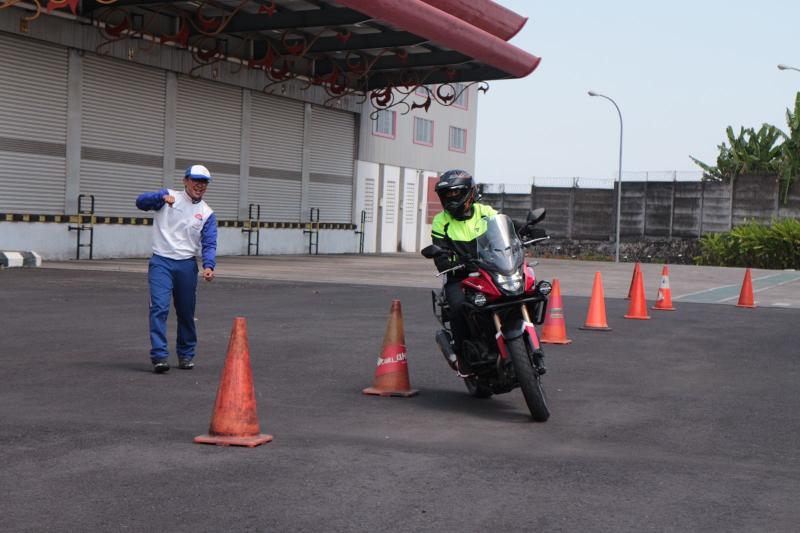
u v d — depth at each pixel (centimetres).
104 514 488
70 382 877
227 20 2853
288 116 3741
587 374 1031
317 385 910
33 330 1234
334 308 1667
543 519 499
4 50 2509
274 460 606
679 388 957
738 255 5162
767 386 985
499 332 764
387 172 4472
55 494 521
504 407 831
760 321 1678
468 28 3166
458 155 5112
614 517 505
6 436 654
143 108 2988
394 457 625
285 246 3741
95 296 1689
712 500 542
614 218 5841
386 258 3812
